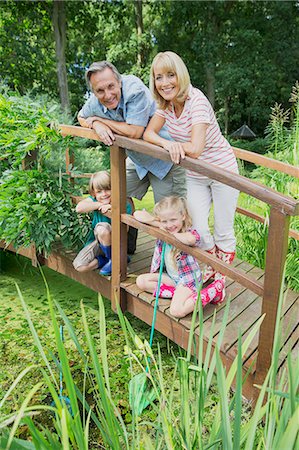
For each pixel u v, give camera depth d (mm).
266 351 1740
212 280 2453
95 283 2707
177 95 1988
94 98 2357
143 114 2154
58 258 2984
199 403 1028
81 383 2369
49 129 2627
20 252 3336
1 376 2443
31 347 2730
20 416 696
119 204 2287
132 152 2473
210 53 14391
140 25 15539
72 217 2836
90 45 17359
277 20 14555
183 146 1919
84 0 14539
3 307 3266
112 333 2893
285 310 2312
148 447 1004
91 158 4785
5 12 13781
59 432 921
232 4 14891
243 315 2191
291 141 3818
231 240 2271
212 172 1771
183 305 2088
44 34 14633
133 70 15234
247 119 16625
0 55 13438
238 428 911
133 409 1139
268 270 1650
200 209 2199
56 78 15055
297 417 744
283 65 14797
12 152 2867
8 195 2768
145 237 3297
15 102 2889
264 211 3383
